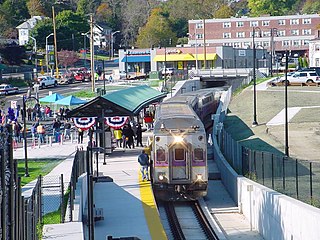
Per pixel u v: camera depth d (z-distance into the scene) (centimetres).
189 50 14162
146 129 6353
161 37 18325
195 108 5897
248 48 14538
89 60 17775
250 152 4125
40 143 5622
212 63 14038
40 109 7444
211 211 3984
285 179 3672
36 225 2436
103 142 4294
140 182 4022
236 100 8312
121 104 4481
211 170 5019
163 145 3912
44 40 16325
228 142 4962
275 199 3200
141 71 14812
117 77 13050
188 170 3912
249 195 3725
